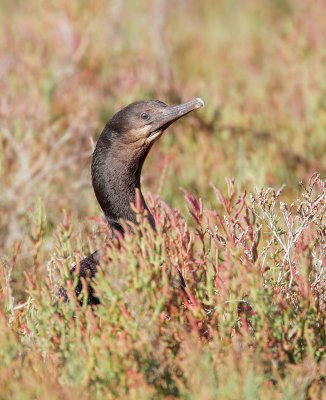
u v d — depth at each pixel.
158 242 17.58
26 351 17.56
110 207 21.41
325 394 15.98
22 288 22.19
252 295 17.17
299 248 18.95
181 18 52.22
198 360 15.72
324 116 33.38
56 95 33.25
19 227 26.25
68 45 36.09
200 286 18.69
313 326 17.66
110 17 40.44
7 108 30.78
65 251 19.16
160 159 30.56
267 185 26.78
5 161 28.80
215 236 20.23
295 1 50.22
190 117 32.50
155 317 16.95
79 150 29.80
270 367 16.48
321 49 37.97
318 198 19.92
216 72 42.53
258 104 36.50
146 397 15.50
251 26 50.56
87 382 16.19
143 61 38.59
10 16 42.44
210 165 30.56
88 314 17.17
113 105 33.41
